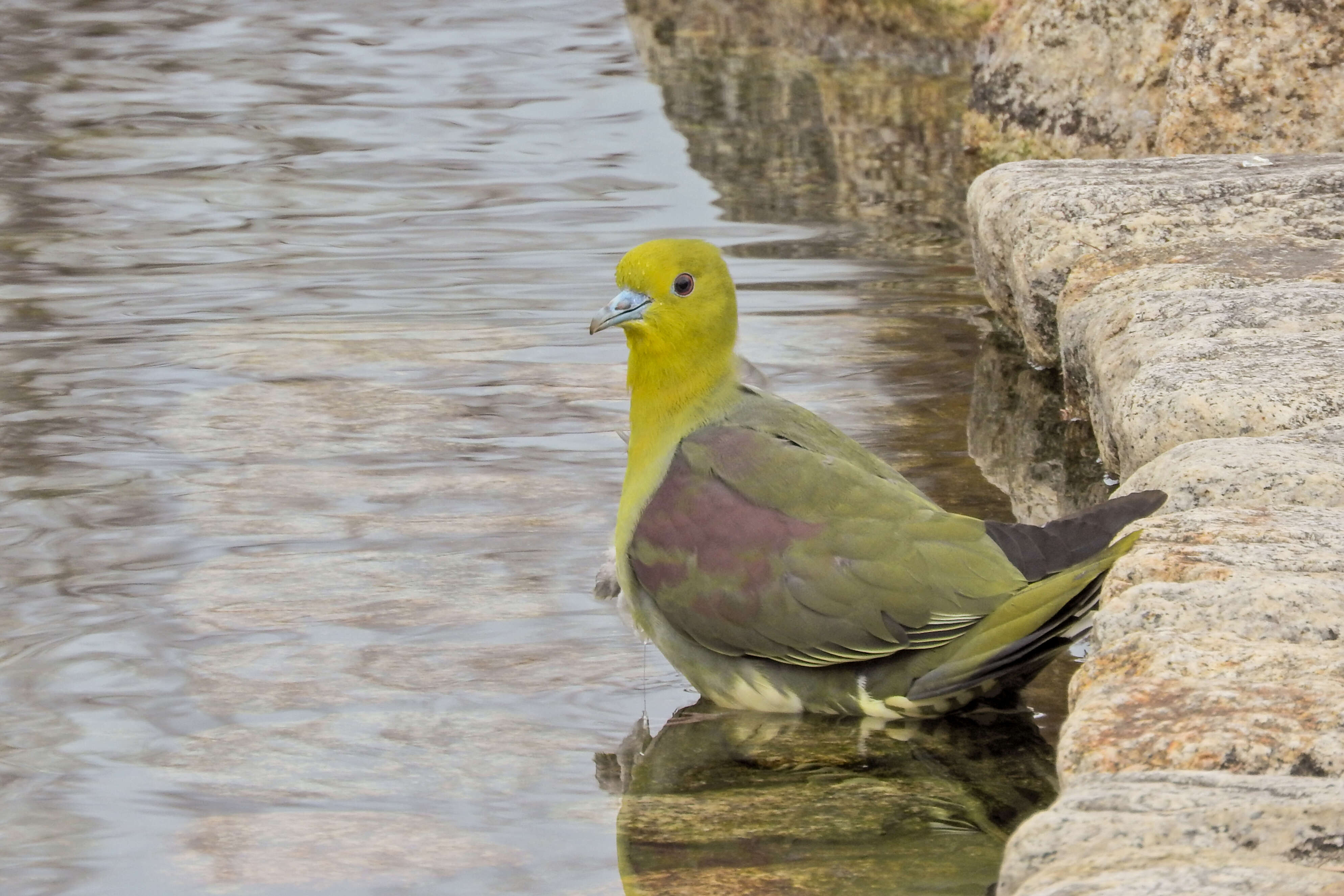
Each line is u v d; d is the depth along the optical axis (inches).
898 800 305.4
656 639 358.0
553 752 323.9
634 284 360.5
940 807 300.8
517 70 1043.9
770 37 1133.1
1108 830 230.2
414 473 464.8
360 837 290.5
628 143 880.3
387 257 680.4
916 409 515.8
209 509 438.9
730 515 347.6
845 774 318.0
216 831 292.2
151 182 791.1
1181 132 663.8
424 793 306.5
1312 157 587.2
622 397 526.9
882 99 975.6
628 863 282.0
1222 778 240.8
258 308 613.6
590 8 1230.9
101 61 1050.7
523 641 370.3
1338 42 638.5
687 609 347.6
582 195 780.0
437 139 881.5
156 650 362.3
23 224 721.6
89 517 434.0
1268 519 325.7
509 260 676.1
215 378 541.0
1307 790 234.7
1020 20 836.6
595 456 478.0
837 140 887.1
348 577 399.9
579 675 357.1
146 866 280.7
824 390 531.5
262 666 356.2
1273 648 276.8
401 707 339.3
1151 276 494.3
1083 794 239.5
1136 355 438.9
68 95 961.5
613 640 373.1
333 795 305.1
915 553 335.3
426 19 1192.2
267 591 391.9
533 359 561.9
